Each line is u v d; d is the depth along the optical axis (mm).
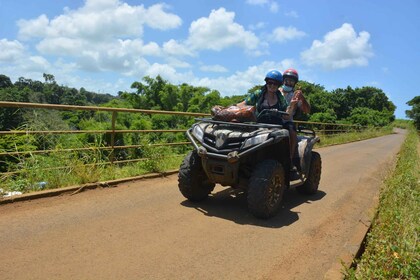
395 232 4785
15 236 4273
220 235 4742
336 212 6191
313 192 7309
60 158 6605
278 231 5031
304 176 6602
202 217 5398
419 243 4555
